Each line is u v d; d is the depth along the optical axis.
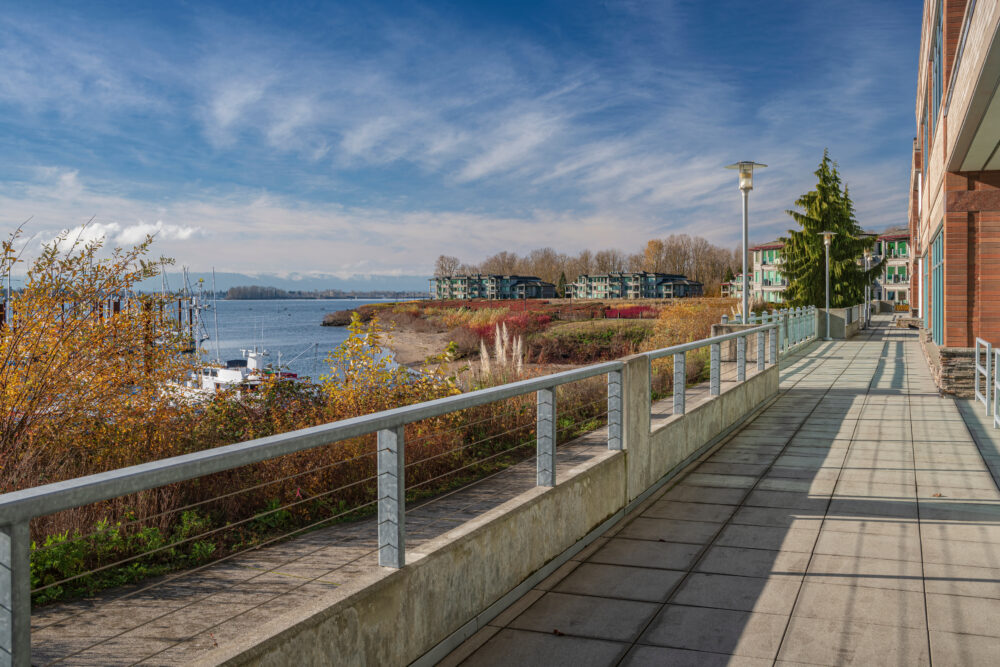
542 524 4.30
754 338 15.84
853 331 31.33
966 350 11.75
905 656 3.29
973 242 11.88
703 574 4.39
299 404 8.12
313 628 2.54
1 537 1.83
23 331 6.51
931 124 16.22
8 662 1.84
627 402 5.68
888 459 7.49
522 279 158.50
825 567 4.46
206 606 4.25
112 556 5.01
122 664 3.53
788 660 3.27
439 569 3.30
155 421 7.09
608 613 3.83
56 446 6.39
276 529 5.86
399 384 8.56
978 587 4.09
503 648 3.44
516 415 9.08
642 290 142.25
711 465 7.36
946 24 11.84
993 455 7.58
